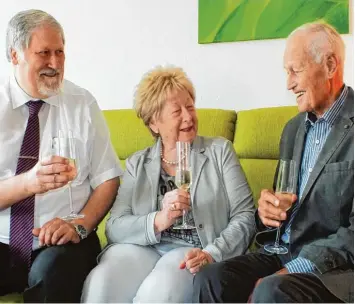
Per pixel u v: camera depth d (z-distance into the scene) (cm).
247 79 236
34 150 179
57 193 178
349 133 148
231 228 166
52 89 182
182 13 244
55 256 153
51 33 180
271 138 196
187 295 152
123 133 215
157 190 176
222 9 235
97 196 182
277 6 227
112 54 258
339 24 219
